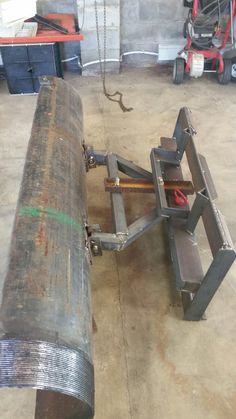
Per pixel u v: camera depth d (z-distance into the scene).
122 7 3.29
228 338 1.47
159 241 1.88
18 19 2.77
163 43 3.59
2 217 1.93
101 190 2.18
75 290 1.00
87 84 3.36
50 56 3.00
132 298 1.60
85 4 3.07
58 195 1.21
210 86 3.36
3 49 2.89
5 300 0.87
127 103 3.06
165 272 1.73
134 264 1.76
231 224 1.96
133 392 1.29
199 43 3.15
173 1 3.28
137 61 3.70
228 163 2.40
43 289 0.91
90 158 1.94
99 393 1.29
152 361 1.38
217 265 1.21
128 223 1.98
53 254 1.01
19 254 0.97
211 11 2.94
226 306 1.59
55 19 3.19
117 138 2.63
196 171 1.49
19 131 2.66
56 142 1.45
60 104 1.71
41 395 1.06
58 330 0.86
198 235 1.90
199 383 1.33
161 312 1.55
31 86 3.16
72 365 0.83
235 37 3.16
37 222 1.07
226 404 1.27
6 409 1.24
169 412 1.25
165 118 2.87
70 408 0.96
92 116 2.87
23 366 0.76
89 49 3.37
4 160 2.35
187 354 1.41
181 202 1.74
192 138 1.67
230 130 2.73
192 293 1.46
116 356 1.39
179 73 3.27
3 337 0.78
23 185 1.21
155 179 1.78
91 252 1.45
